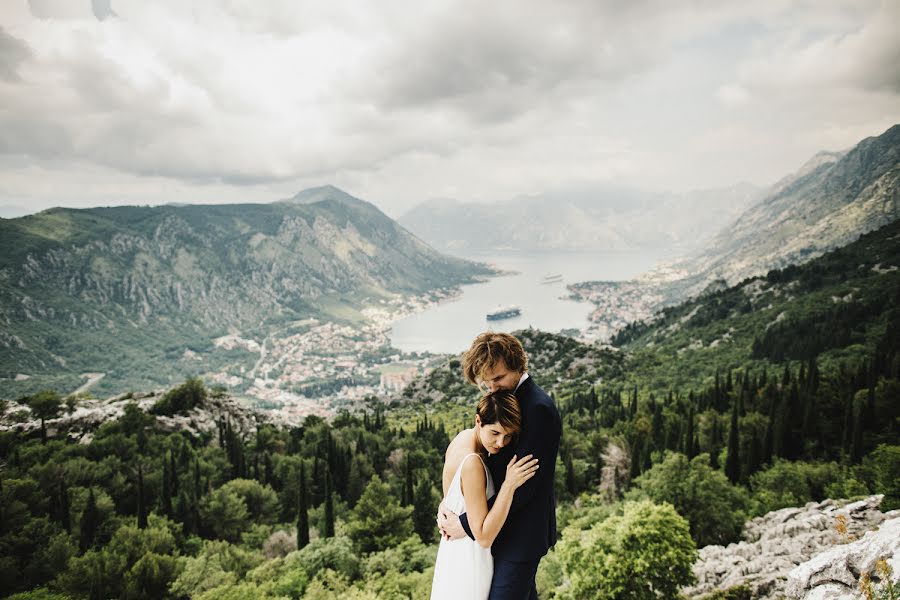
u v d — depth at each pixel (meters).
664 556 23.44
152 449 101.62
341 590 38.81
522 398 4.74
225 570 50.25
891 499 25.92
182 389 137.62
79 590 46.25
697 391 145.62
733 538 40.22
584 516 52.25
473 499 4.69
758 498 52.69
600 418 121.56
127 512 77.50
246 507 72.00
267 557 59.72
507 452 4.82
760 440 68.75
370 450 106.56
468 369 4.89
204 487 81.38
